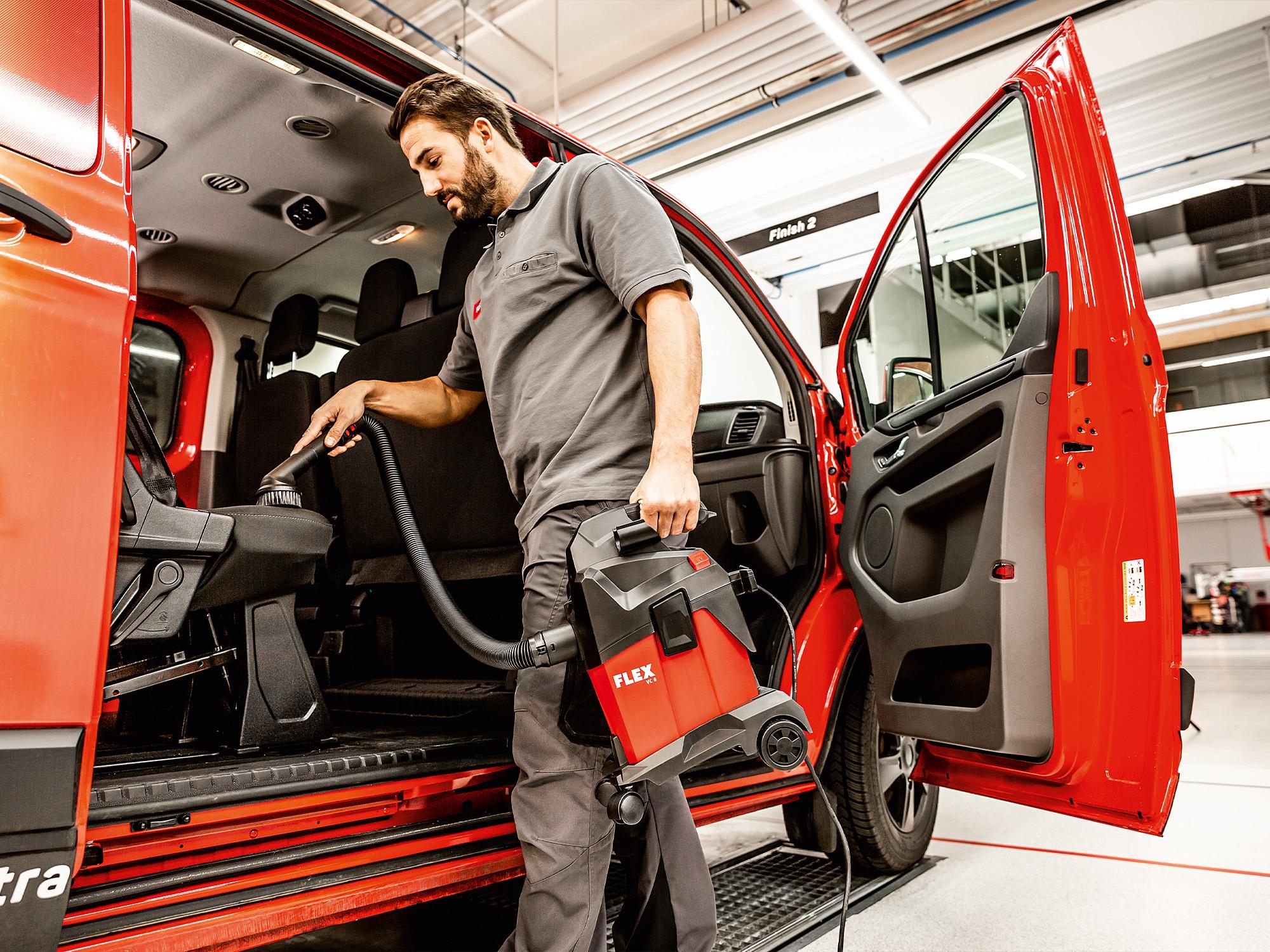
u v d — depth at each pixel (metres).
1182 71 5.95
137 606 1.23
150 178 2.21
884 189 7.39
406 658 2.35
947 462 1.90
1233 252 9.08
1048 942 1.80
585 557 1.18
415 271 2.71
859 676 2.25
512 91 7.22
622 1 6.20
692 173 7.25
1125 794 1.52
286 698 1.44
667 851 1.34
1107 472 1.56
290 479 1.55
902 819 2.35
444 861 1.30
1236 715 5.70
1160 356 1.60
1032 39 5.78
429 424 1.75
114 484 0.93
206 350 2.78
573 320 1.39
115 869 1.03
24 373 0.86
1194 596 24.95
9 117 0.91
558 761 1.27
